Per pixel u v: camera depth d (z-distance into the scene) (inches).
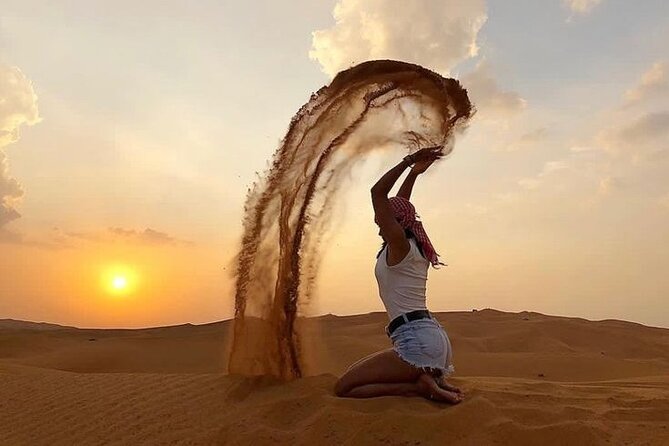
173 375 288.0
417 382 197.3
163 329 973.2
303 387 217.0
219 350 658.8
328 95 241.9
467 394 210.1
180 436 198.4
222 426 197.9
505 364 505.0
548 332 742.5
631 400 213.8
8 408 265.4
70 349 704.4
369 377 200.4
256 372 251.1
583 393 236.4
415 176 226.5
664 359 633.6
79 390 280.8
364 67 238.1
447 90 230.5
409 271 198.7
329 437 176.2
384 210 195.9
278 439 181.3
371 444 169.8
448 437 171.3
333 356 510.6
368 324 909.2
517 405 197.9
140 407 237.0
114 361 618.2
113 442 206.2
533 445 165.9
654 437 169.5
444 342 199.5
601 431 170.9
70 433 223.6
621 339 735.1
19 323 1472.7
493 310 1029.8
